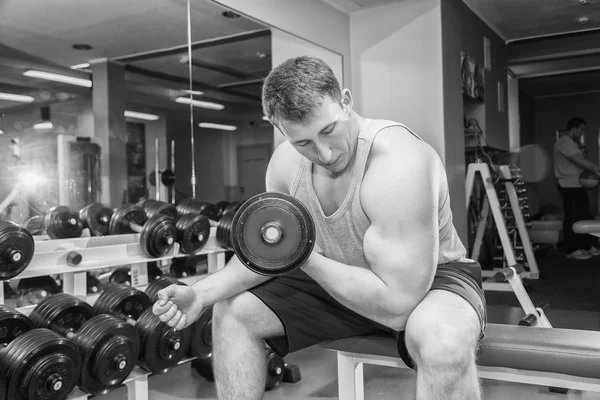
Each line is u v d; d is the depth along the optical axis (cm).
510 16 416
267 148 406
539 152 699
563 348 110
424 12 340
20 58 323
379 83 354
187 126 389
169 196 389
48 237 277
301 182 114
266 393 214
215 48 364
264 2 275
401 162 100
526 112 674
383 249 99
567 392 202
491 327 124
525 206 463
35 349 155
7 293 238
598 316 296
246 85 402
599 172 499
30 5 310
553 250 560
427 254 98
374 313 104
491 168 406
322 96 93
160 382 236
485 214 403
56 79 344
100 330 174
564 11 405
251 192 410
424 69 340
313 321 118
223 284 115
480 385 101
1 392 153
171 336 195
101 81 368
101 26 343
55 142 340
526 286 370
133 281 257
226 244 274
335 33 343
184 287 111
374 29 354
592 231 212
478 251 404
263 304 114
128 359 180
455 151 353
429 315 98
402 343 108
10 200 309
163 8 319
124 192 381
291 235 98
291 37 319
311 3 318
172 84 388
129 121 383
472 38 396
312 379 231
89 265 220
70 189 347
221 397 116
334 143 98
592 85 633
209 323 217
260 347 117
